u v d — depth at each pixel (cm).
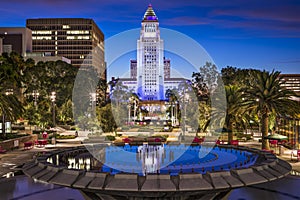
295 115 3744
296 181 2108
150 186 974
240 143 4681
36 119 6412
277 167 1188
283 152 3688
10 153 3706
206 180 1010
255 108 3700
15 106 4275
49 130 6512
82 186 1009
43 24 18588
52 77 8688
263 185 2016
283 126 4719
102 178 1018
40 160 1252
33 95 8312
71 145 4500
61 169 1095
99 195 1142
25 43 13262
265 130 3656
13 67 5981
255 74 3875
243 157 1392
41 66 8862
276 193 1861
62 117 7506
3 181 2130
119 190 979
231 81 7788
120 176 1005
